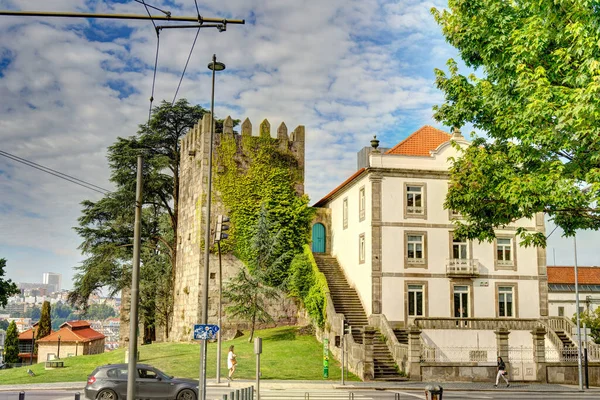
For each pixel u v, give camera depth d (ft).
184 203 185.57
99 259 182.60
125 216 185.26
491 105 68.18
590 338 127.85
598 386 120.47
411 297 139.13
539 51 57.62
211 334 67.36
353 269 152.56
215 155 168.86
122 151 188.03
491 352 129.39
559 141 57.47
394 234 140.05
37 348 258.98
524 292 142.51
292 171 173.78
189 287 171.53
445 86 75.00
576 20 53.31
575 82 55.16
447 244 141.38
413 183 142.31
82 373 122.62
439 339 129.49
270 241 162.09
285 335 151.94
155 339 211.41
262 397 85.35
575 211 60.44
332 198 175.32
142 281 187.83
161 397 78.95
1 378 119.55
